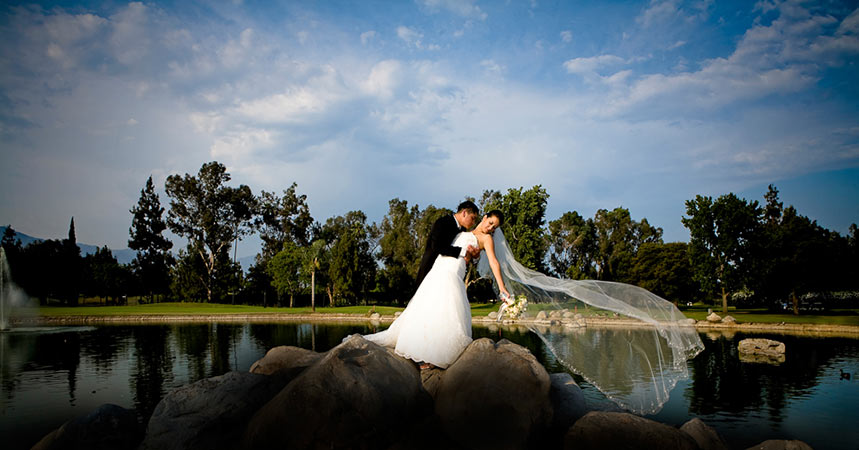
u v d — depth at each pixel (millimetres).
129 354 22406
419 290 5430
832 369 18969
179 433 4535
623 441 4281
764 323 35625
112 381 16156
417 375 4910
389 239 69062
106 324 40750
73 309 51531
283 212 80375
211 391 4910
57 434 4953
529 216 50031
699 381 16859
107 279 65250
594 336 5738
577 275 66312
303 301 73438
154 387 15180
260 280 74062
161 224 72438
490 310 51188
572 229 71188
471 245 5449
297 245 77312
